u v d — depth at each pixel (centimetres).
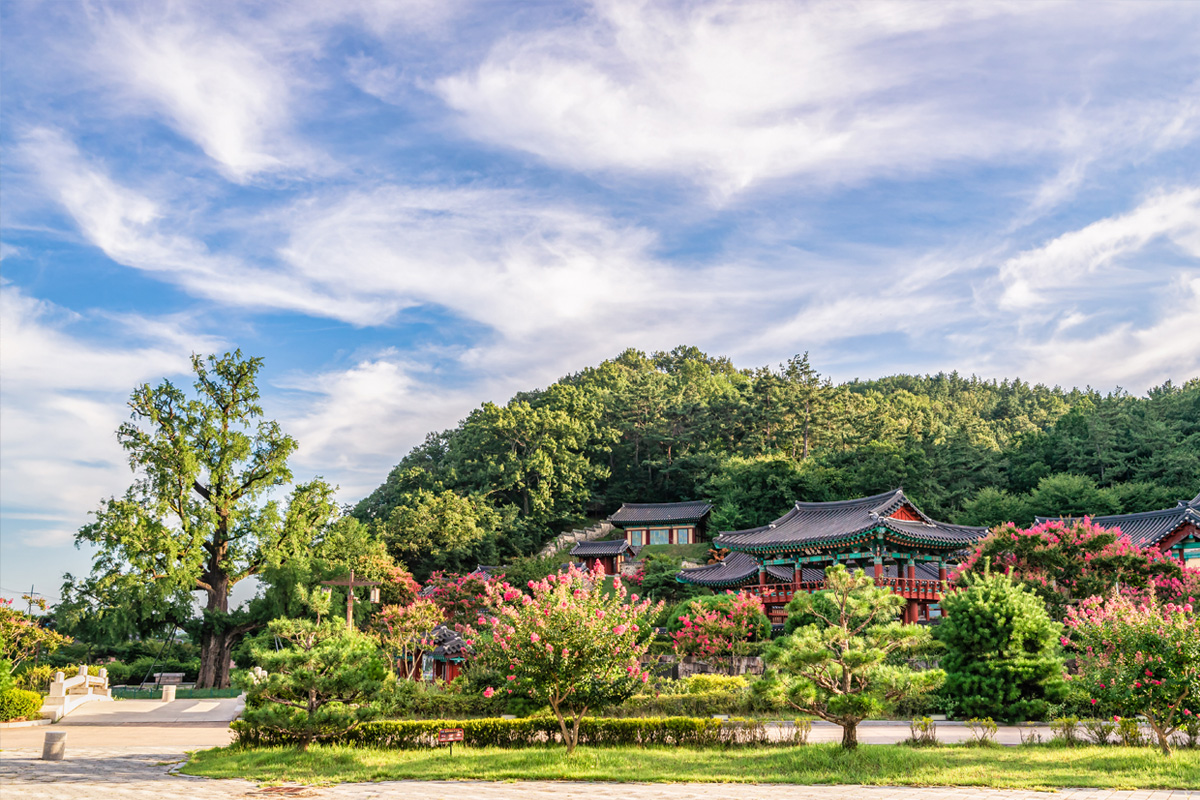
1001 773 1670
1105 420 8662
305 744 2248
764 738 2238
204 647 5556
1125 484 7531
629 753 2088
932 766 1766
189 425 5494
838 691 1995
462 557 9481
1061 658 2659
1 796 1641
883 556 4900
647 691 2952
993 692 2652
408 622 4472
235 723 2406
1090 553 3588
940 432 9969
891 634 2025
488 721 2334
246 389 5741
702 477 10756
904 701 2850
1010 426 15825
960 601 2762
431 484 10875
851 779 1675
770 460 9012
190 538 5338
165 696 4578
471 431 11425
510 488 10538
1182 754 1791
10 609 4756
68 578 5156
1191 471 7519
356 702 2352
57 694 4147
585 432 11344
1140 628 1920
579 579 2247
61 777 1956
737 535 5528
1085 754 1877
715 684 3544
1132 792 1454
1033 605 2720
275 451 5741
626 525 9731
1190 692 1823
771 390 11475
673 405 12256
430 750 2264
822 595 2597
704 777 1738
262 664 2291
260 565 5675
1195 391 10081
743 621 4341
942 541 4881
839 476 8612
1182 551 4600
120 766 2183
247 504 5659
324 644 2286
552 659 2039
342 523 6775
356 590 5928
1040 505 7256
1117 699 1897
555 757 2022
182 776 1973
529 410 11094
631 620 2183
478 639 2425
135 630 5516
